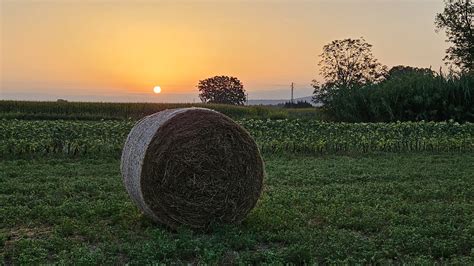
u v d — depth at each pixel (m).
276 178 14.67
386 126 23.83
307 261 7.52
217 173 9.34
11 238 8.87
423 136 22.92
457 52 59.53
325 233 8.82
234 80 109.81
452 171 16.38
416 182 14.19
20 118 41.47
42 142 19.58
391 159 19.73
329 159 19.62
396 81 39.66
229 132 9.44
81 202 11.20
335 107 41.72
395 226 9.43
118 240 8.59
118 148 19.81
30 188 12.62
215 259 7.52
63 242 8.31
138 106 49.31
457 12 59.16
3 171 15.41
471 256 7.80
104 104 48.00
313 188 13.27
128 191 9.95
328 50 72.44
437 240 8.43
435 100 36.53
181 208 9.19
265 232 8.89
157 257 7.62
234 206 9.44
